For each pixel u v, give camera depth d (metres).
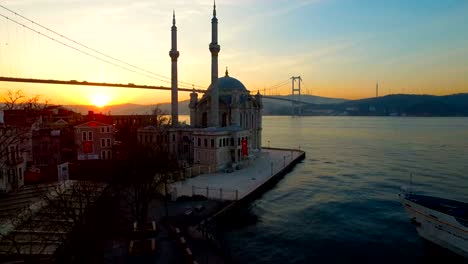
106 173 73.56
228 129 96.75
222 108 114.31
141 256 36.56
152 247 37.72
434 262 42.00
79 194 41.38
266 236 48.84
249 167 96.38
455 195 71.31
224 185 71.25
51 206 40.19
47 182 65.94
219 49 102.94
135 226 43.28
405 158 123.94
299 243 46.62
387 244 46.81
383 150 150.38
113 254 36.91
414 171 98.00
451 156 127.75
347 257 42.91
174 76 112.06
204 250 39.62
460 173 94.25
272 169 90.62
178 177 72.44
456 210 46.69
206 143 89.69
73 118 126.88
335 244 46.53
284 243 46.59
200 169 85.00
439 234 46.09
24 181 64.56
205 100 115.00
